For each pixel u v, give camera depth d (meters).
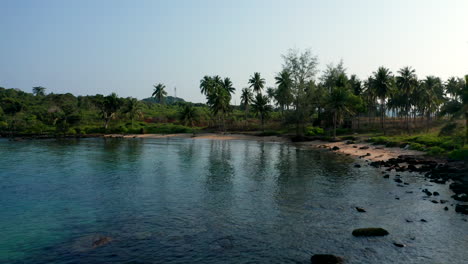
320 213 18.11
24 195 22.62
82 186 25.67
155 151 55.19
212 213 18.30
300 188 24.77
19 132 99.44
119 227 15.97
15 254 12.77
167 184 26.53
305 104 83.94
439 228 15.37
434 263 11.80
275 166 36.78
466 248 13.05
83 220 17.09
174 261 12.07
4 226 16.12
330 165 37.03
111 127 113.75
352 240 14.02
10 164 38.03
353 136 72.69
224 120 119.19
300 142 76.38
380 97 84.75
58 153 50.62
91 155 48.09
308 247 13.32
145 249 13.20
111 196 22.36
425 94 85.75
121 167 36.03
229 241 14.02
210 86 120.38
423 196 21.42
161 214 18.14
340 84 84.31
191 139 90.94
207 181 27.83
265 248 13.24
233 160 42.78
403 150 47.22
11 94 165.88
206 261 12.05
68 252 12.95
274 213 18.20
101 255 12.64
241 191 23.89
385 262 11.88
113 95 114.50
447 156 37.00
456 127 47.78
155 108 165.00
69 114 119.12
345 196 21.98
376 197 21.53
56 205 20.06
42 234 15.02
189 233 15.05
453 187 22.62
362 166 35.69
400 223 16.19
